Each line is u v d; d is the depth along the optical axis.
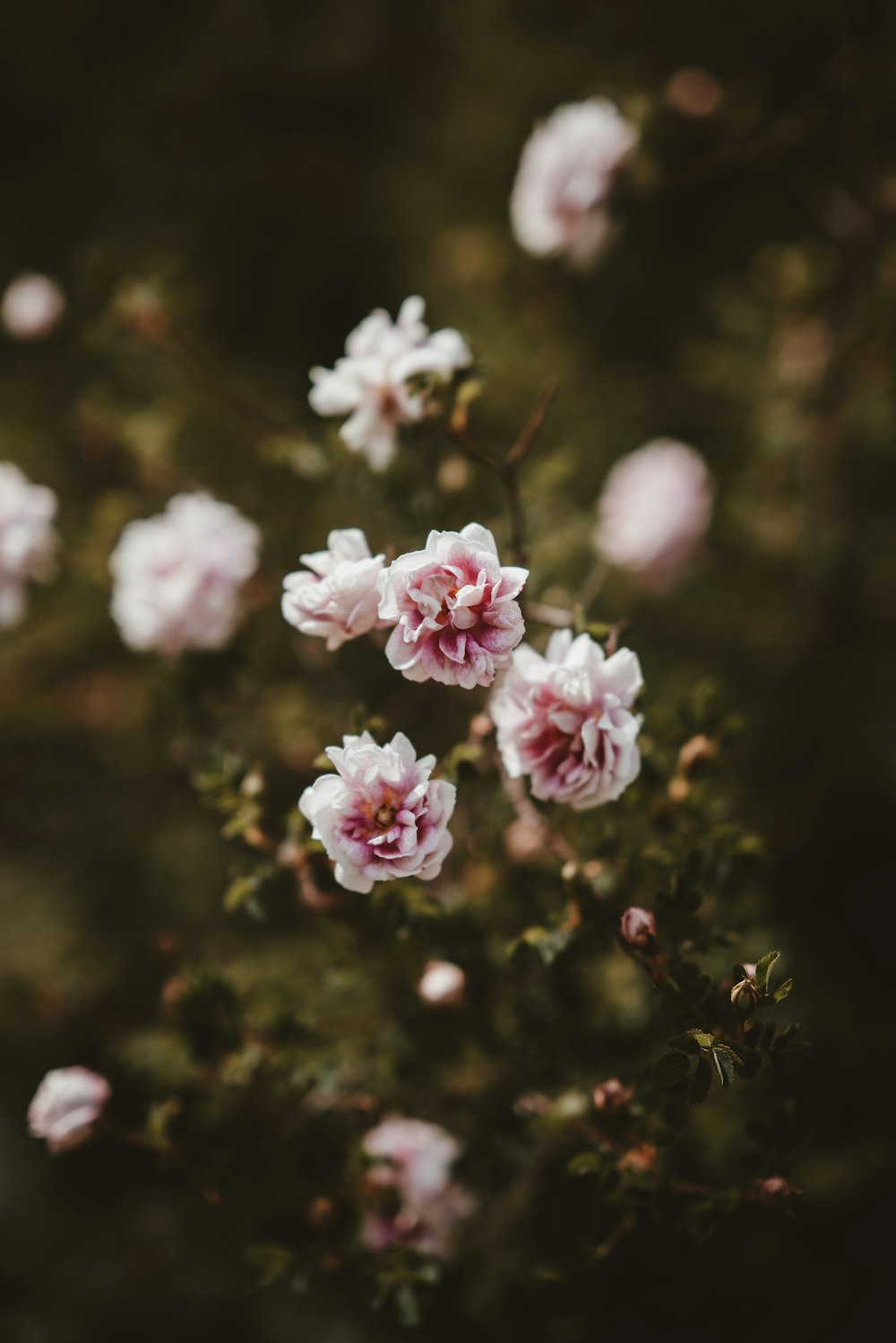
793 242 1.10
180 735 0.78
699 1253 0.66
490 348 1.03
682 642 1.05
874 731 0.99
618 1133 0.59
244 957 0.84
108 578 0.81
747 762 1.01
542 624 0.70
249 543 0.71
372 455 0.64
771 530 0.94
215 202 1.36
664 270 1.10
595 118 0.78
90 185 1.33
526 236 0.81
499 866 0.67
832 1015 0.85
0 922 0.98
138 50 1.37
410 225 1.29
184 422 0.91
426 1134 0.67
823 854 1.04
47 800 1.04
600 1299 0.67
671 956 0.56
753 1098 0.77
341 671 0.79
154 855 1.00
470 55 1.19
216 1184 0.65
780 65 1.07
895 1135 0.82
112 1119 0.67
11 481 0.74
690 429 1.16
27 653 0.99
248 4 1.31
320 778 0.53
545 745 0.55
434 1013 0.65
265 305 1.41
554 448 1.07
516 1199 0.69
